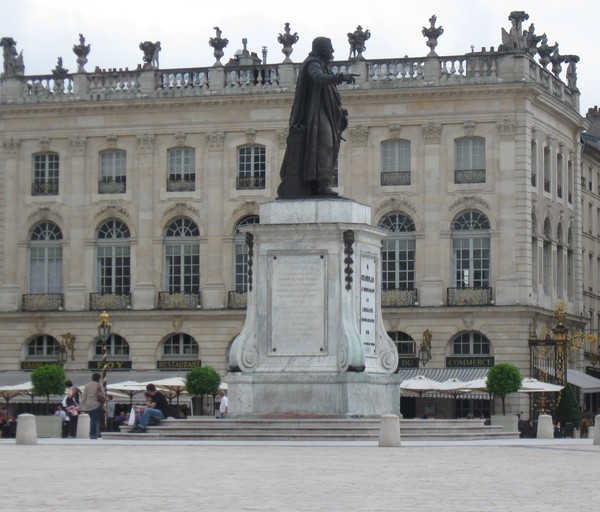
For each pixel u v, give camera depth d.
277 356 39.41
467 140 86.75
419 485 23.12
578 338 86.69
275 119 88.50
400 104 87.12
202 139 89.44
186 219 89.62
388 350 40.72
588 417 83.69
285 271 39.50
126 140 90.38
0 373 90.38
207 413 81.50
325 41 40.72
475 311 85.12
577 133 96.38
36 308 90.50
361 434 37.31
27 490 22.02
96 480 23.95
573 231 96.19
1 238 91.75
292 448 34.00
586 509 19.48
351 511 19.03
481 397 81.50
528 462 29.22
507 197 86.00
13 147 91.81
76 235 90.69
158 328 88.81
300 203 39.59
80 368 89.62
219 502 20.22
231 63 95.19
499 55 86.19
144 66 90.19
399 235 87.06
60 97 90.88
